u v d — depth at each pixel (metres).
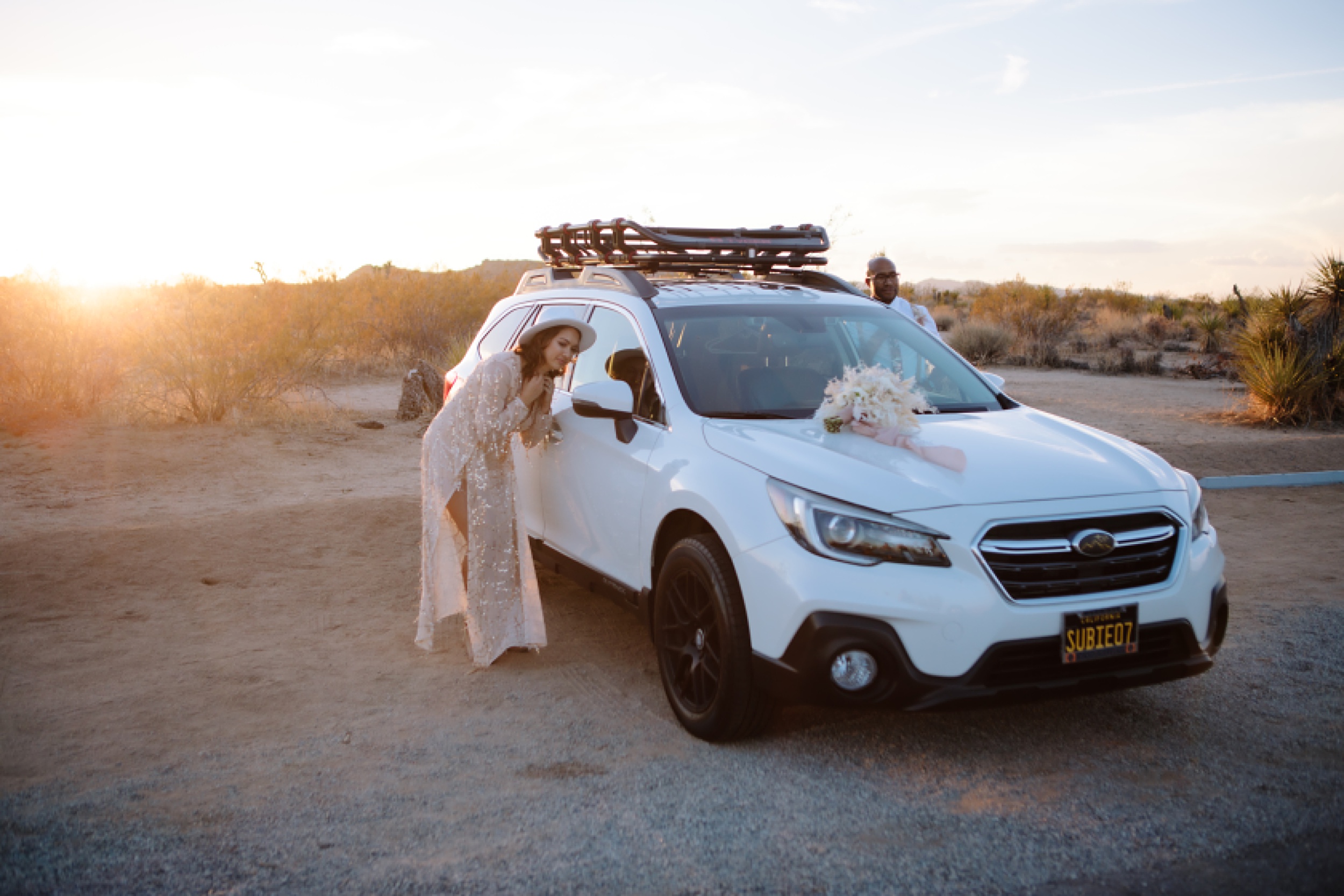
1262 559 6.26
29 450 9.83
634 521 4.14
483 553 4.47
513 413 4.39
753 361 4.39
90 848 2.96
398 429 11.81
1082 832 3.03
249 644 4.87
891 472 3.43
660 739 3.78
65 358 11.38
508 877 2.81
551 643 4.93
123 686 4.32
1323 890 2.68
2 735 3.81
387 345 18.95
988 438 3.88
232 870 2.85
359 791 3.34
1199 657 3.44
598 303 5.05
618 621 5.27
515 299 6.10
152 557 6.25
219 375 11.55
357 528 6.93
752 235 5.51
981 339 23.09
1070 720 3.88
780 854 2.92
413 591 5.75
